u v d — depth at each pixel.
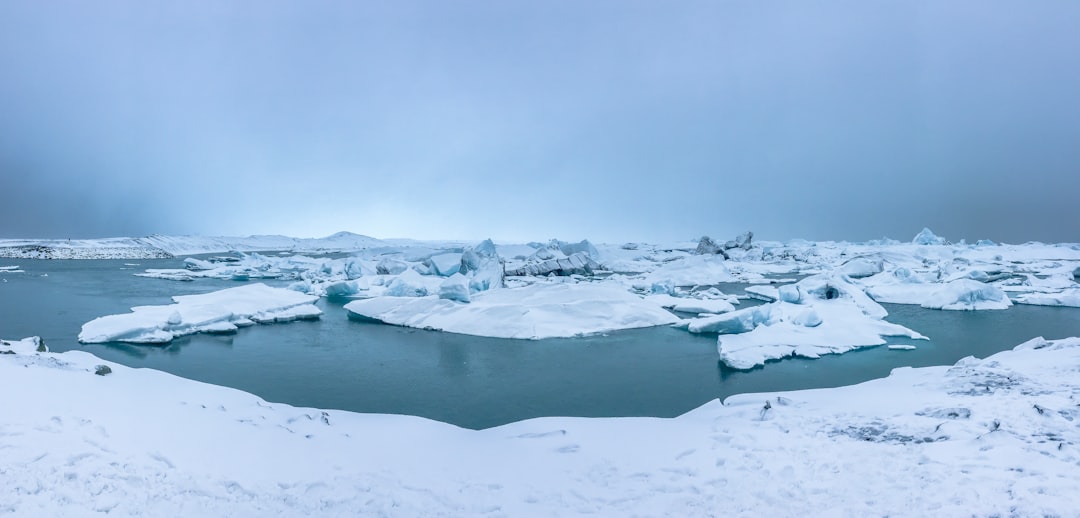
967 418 8.27
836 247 67.50
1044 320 22.56
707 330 19.81
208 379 14.05
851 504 5.95
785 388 13.21
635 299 22.88
